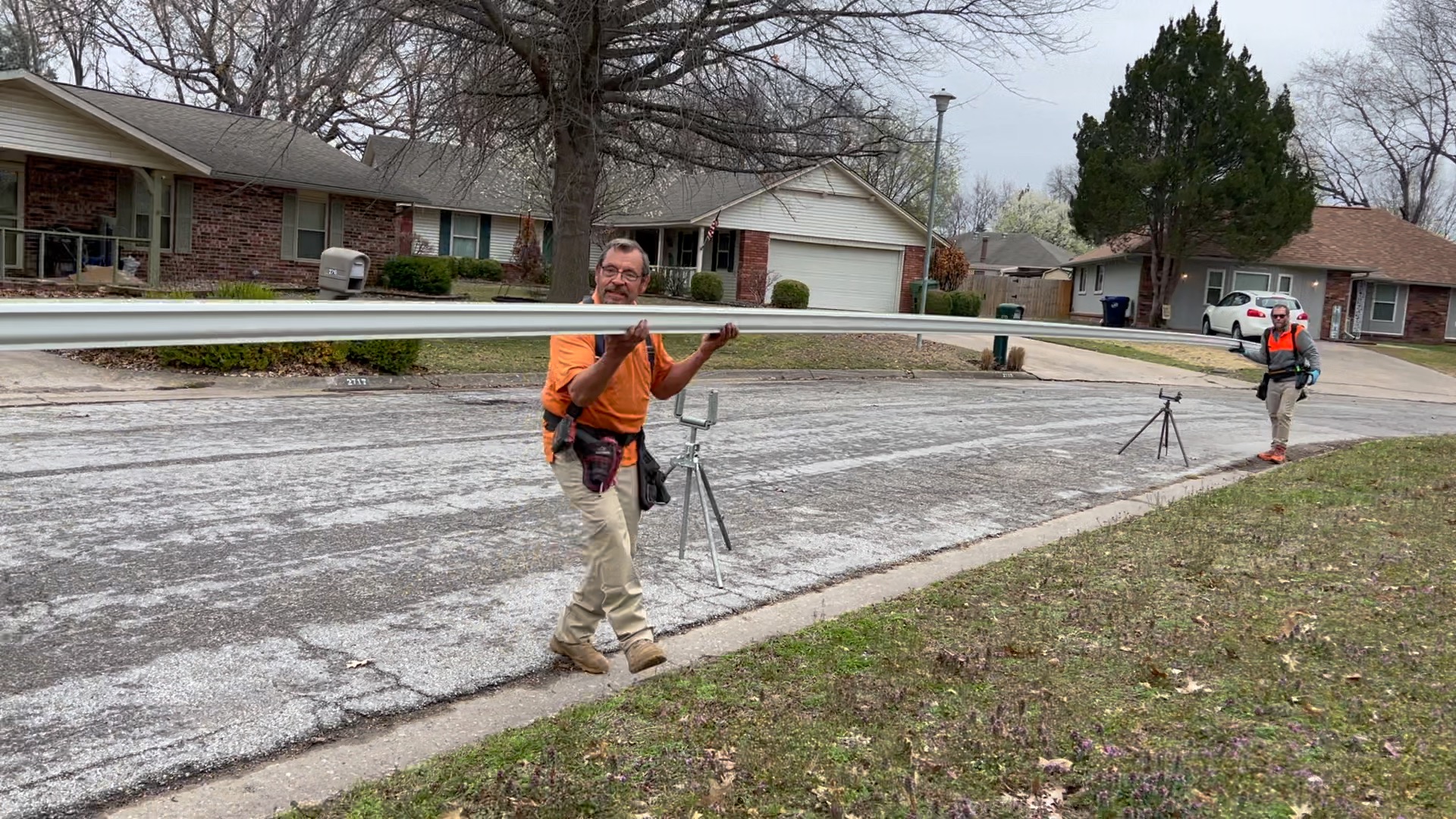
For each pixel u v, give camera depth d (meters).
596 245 31.52
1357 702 3.87
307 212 24.03
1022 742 3.52
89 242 21.31
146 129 21.83
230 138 23.48
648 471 4.22
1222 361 27.03
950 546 6.87
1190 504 8.05
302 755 3.52
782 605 5.39
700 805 3.08
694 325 4.18
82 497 6.73
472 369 14.98
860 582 5.91
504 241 35.47
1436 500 8.11
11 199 20.39
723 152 17.66
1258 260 33.41
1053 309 42.69
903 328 5.48
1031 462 10.40
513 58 16.42
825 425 12.12
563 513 7.02
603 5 15.39
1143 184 32.44
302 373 13.29
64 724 3.66
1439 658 4.36
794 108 17.08
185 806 3.15
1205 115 32.38
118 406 10.37
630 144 18.02
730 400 14.06
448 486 7.61
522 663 4.43
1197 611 5.09
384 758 3.51
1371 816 3.01
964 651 4.48
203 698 3.93
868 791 3.18
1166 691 4.04
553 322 3.63
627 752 3.44
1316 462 10.40
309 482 7.50
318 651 4.45
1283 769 3.30
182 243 22.23
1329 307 36.19
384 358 13.94
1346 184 50.94
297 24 15.59
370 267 25.19
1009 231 81.88
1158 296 34.62
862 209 32.94
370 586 5.32
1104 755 3.42
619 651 4.64
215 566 5.49
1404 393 23.66
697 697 3.95
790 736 3.59
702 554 6.31
